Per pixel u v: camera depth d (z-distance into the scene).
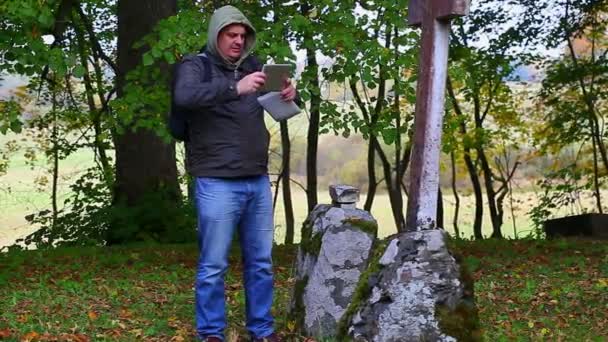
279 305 7.76
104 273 10.43
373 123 12.43
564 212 23.50
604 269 10.83
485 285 9.59
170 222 15.39
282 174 23.12
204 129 5.74
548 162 24.44
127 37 15.14
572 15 20.50
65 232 16.22
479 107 22.38
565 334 7.24
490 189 23.81
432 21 5.57
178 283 9.53
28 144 22.11
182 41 10.89
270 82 5.61
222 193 5.75
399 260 5.29
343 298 6.18
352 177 29.77
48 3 10.97
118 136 16.03
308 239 6.46
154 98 12.19
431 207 5.59
